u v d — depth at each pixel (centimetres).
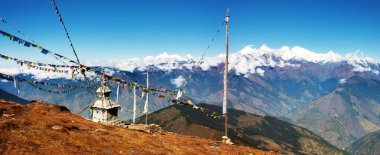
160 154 2736
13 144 2234
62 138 2639
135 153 2603
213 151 3319
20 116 3216
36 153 2141
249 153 3534
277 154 3841
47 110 3819
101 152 2447
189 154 2969
